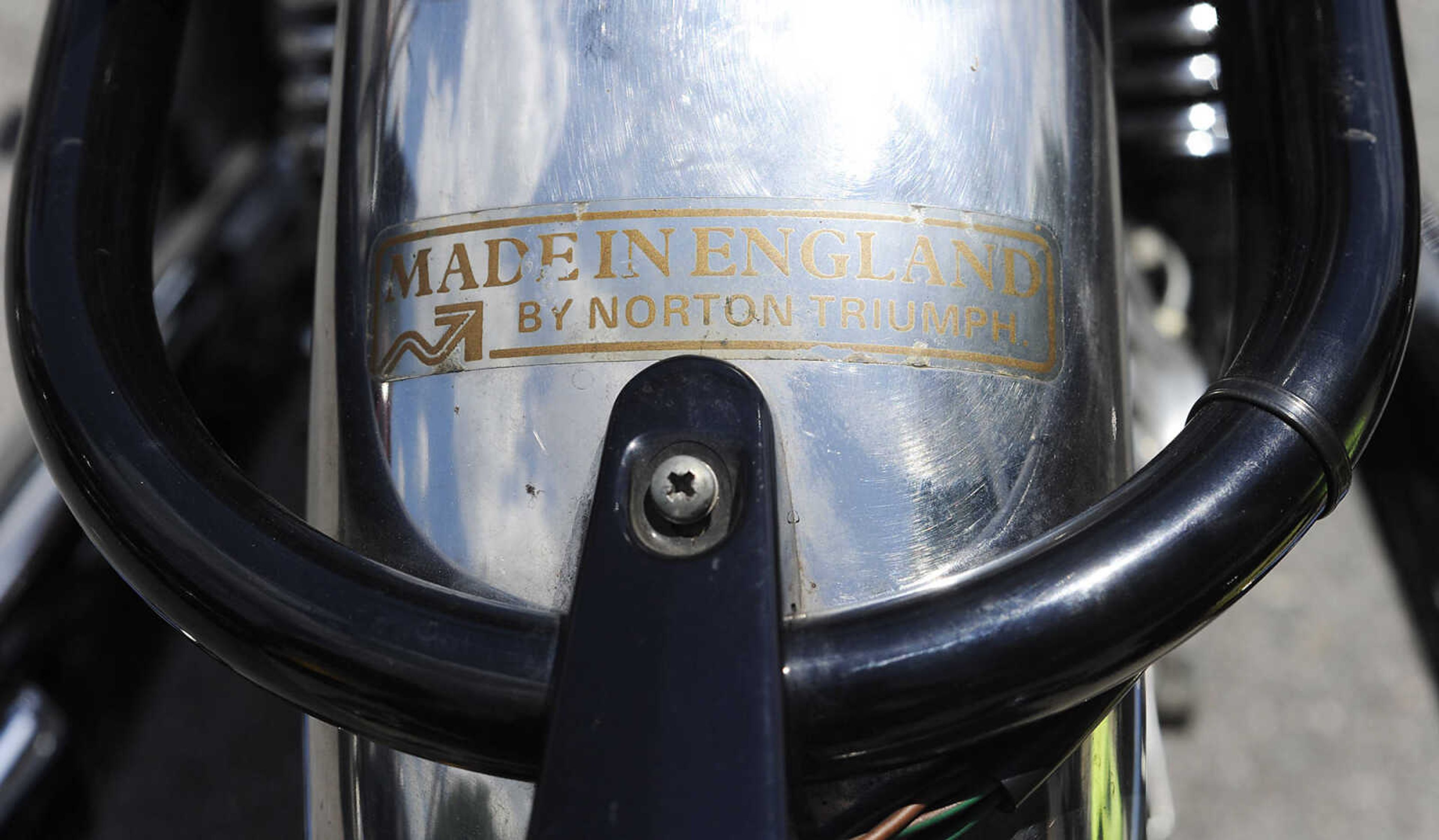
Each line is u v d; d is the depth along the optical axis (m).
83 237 0.66
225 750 1.43
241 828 1.38
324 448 0.64
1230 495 0.52
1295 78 0.67
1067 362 0.63
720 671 0.47
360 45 0.69
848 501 0.57
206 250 1.45
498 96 0.63
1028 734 0.56
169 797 1.40
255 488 0.57
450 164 0.63
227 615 0.52
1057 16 0.68
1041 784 0.59
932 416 0.59
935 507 0.58
